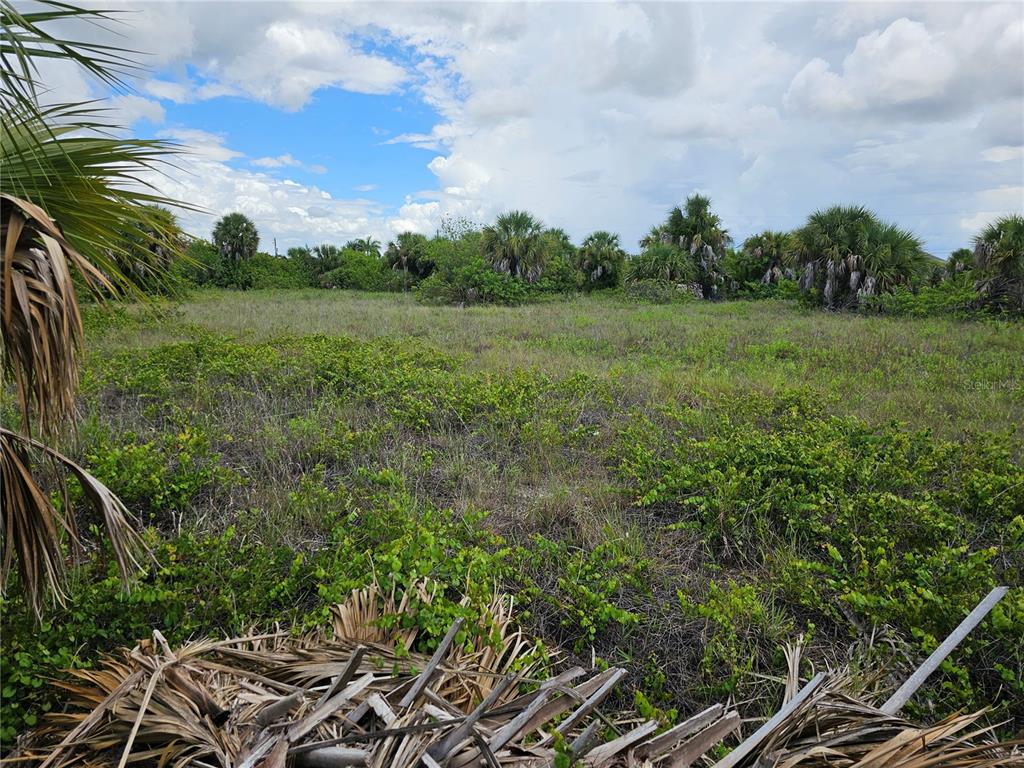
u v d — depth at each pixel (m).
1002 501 3.99
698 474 4.42
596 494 4.35
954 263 25.08
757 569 3.52
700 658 2.74
